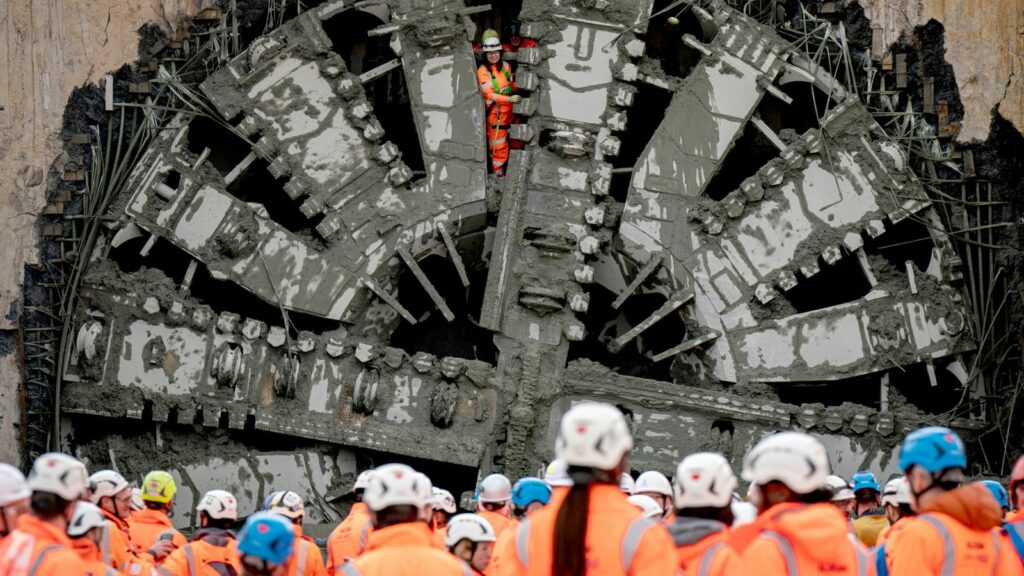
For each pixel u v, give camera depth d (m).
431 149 22.33
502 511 12.97
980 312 22.05
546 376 21.55
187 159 22.06
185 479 21.47
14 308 21.92
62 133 22.39
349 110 22.28
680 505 7.80
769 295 21.97
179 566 10.73
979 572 8.04
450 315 21.97
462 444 21.20
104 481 11.80
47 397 21.72
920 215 22.25
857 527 13.61
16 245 22.09
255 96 22.17
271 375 21.52
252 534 8.51
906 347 21.80
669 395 21.36
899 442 21.34
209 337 21.48
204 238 21.84
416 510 7.91
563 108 22.36
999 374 21.98
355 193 22.20
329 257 22.00
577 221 22.11
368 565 7.62
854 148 22.25
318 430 21.31
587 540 7.03
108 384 21.39
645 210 22.28
